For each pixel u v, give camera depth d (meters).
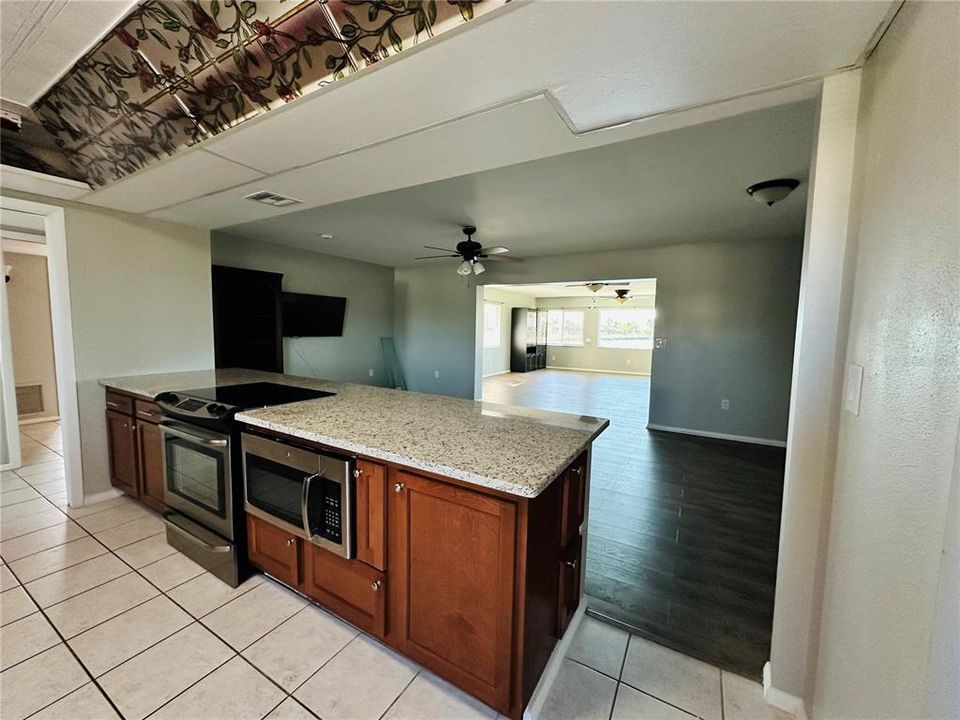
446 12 1.06
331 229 4.56
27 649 1.61
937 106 0.74
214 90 1.58
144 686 1.46
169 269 3.12
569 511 1.62
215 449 2.04
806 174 2.71
